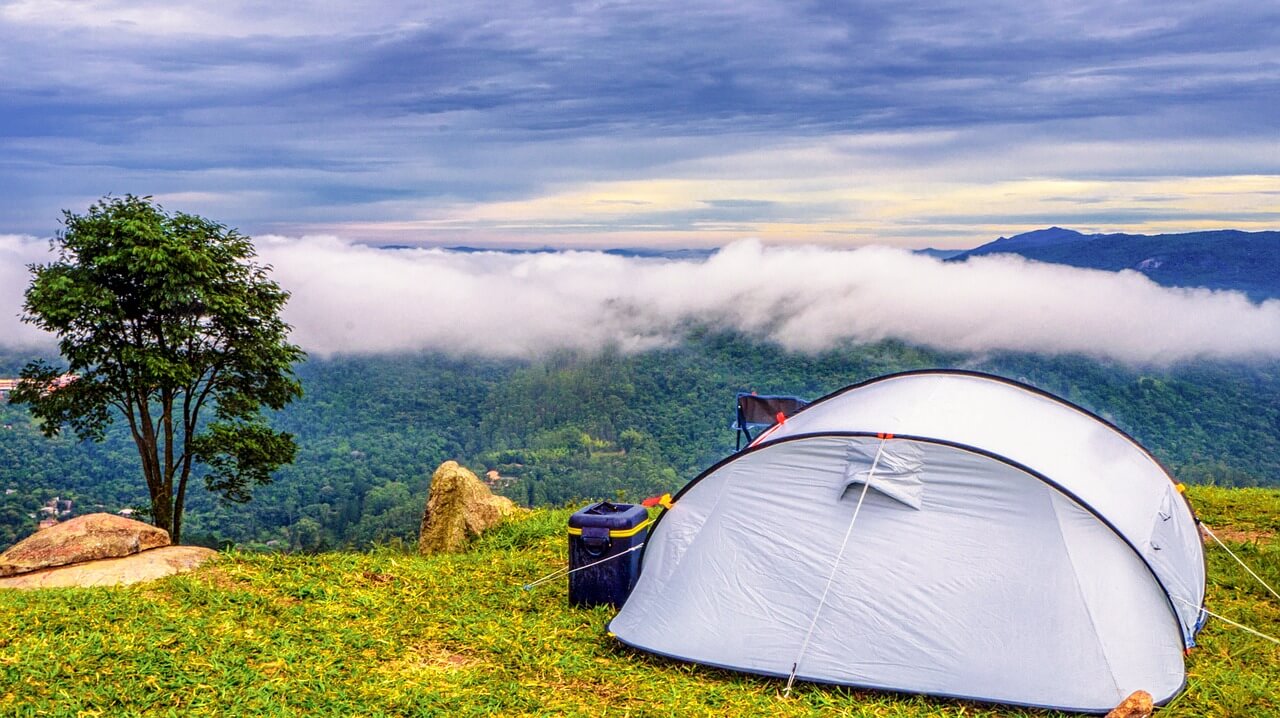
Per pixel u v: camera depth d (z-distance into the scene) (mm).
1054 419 8305
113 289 23656
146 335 24188
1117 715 5602
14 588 8617
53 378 23875
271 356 25250
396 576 9453
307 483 119250
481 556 10938
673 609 7395
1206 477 113812
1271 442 137125
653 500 8984
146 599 8008
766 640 6969
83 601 7789
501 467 140625
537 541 11719
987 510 6910
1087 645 6398
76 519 9859
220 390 25453
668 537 7805
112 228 23062
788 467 7547
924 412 7750
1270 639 7633
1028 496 6863
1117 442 8570
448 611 8312
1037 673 6371
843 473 7320
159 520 24141
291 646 7031
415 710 6004
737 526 7520
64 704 5762
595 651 7359
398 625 7820
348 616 8039
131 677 6223
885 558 6941
